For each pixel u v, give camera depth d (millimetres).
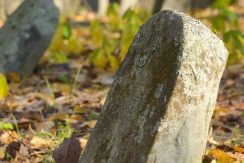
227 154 5199
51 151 5867
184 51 4289
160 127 4281
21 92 9312
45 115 7891
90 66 11242
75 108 7895
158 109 4305
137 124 4383
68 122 7008
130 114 4434
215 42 4395
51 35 10320
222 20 10680
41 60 11133
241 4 20188
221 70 4418
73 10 21984
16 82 9953
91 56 11008
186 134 4332
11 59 10117
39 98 8711
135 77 4480
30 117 7645
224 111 7680
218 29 10672
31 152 5945
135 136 4379
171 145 4316
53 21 10336
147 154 4301
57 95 8922
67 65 11055
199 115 4355
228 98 8711
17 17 10352
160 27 4449
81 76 10422
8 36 10242
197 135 4379
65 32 11688
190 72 4289
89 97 8758
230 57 10219
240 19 18234
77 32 15867
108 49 11008
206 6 20266
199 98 4332
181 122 4309
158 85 4340
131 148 4383
